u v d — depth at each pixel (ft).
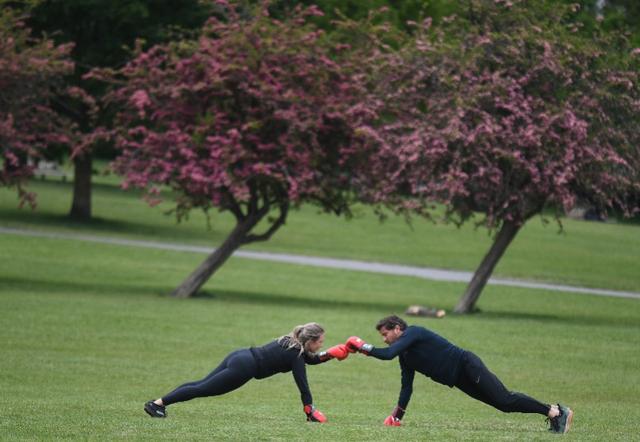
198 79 248.52
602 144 234.99
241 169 243.81
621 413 128.06
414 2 439.63
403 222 472.44
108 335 188.75
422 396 148.36
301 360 95.20
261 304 244.83
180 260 323.16
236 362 93.86
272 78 244.42
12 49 246.06
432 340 93.66
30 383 140.67
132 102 251.80
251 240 255.29
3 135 240.94
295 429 89.92
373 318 226.99
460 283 311.06
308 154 242.58
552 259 390.83
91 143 263.29
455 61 242.58
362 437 85.71
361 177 253.44
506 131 229.25
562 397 146.51
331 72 252.83
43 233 361.10
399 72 246.06
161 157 248.52
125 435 85.46
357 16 424.05
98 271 288.71
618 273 364.99
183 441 82.43
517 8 242.58
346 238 415.03
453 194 225.97
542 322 233.55
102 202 476.13
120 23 359.66
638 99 239.71
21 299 226.58
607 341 206.39
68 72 252.83
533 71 235.61
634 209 244.01
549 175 229.45
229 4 259.39
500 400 93.25
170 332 195.83
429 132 231.91
